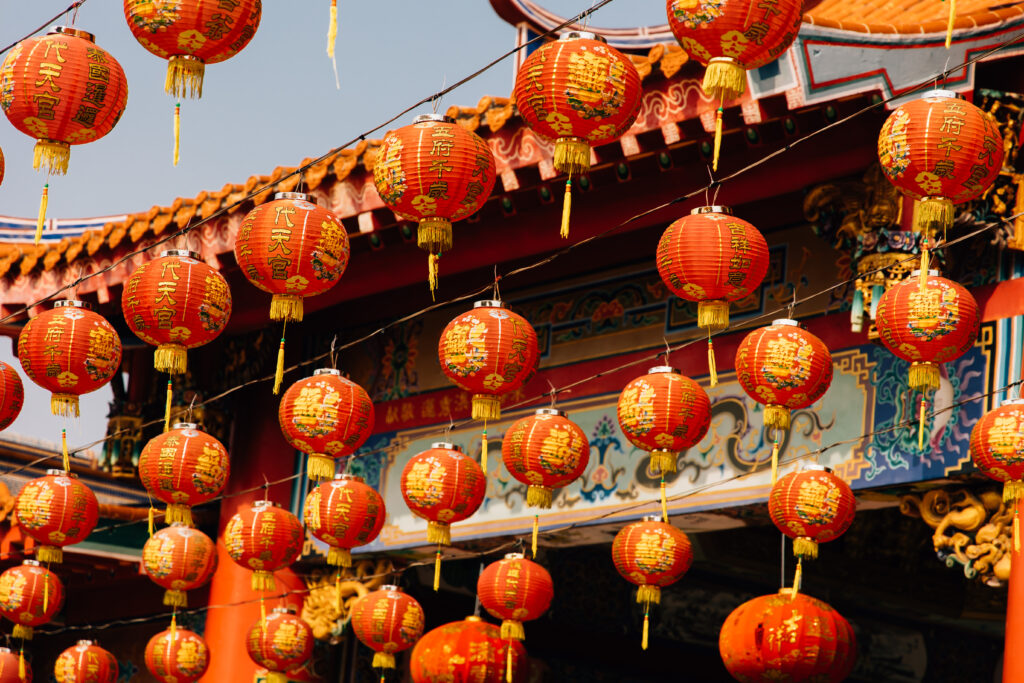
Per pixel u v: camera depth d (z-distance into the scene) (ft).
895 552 52.65
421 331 43.55
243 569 45.11
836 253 34.40
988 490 30.22
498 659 36.58
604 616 49.78
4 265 43.68
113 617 51.47
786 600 30.48
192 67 23.32
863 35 28.19
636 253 38.75
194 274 28.09
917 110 22.80
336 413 30.96
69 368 29.58
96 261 42.11
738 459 34.94
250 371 46.37
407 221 37.27
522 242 37.09
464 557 42.29
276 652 38.70
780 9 21.02
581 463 29.94
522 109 23.29
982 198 30.27
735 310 36.09
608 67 22.65
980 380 30.63
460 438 41.50
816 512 28.60
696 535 48.75
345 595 43.14
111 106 24.98
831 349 33.73
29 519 35.04
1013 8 28.81
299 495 44.91
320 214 26.14
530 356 27.96
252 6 23.15
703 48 21.59
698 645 51.75
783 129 30.19
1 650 43.75
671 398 27.89
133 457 46.91
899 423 31.76
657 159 32.53
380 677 46.19
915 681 53.98
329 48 20.39
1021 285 30.53
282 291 26.35
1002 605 53.36
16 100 24.41
